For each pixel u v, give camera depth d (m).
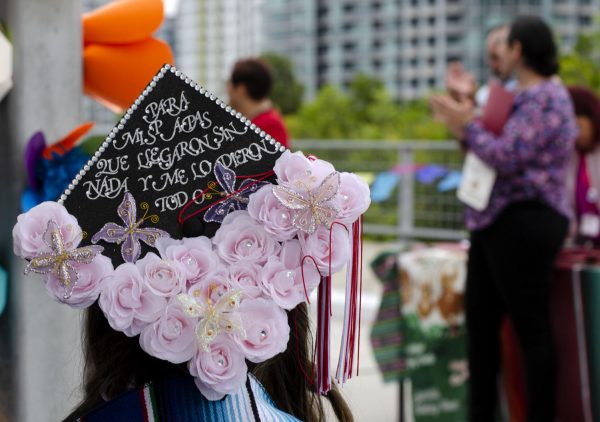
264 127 3.88
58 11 1.96
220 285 1.15
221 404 1.20
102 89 2.12
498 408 3.57
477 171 3.11
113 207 1.18
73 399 2.01
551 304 3.36
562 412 3.37
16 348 1.95
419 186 5.79
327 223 1.18
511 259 3.07
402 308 3.66
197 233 1.19
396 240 6.20
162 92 1.20
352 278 1.25
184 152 1.20
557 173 3.08
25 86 1.93
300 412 1.37
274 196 1.18
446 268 3.58
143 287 1.14
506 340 3.49
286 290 1.18
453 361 3.61
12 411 1.96
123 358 1.27
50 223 1.14
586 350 3.30
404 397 3.75
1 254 1.96
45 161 1.93
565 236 3.10
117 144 1.18
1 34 1.83
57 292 1.14
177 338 1.14
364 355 4.92
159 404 1.20
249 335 1.15
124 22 2.06
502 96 3.10
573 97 3.53
